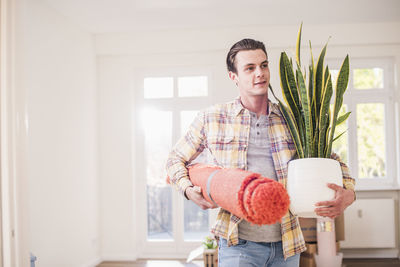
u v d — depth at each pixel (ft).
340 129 17.25
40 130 12.30
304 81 4.55
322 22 16.26
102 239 16.92
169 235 17.26
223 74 16.92
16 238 7.06
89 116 16.21
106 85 17.25
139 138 17.49
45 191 12.46
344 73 4.75
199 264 15.80
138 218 17.29
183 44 16.84
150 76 17.57
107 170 17.04
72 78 14.75
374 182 17.03
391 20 16.21
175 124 17.39
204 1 13.71
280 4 14.19
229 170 4.11
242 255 4.81
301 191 4.20
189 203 17.16
